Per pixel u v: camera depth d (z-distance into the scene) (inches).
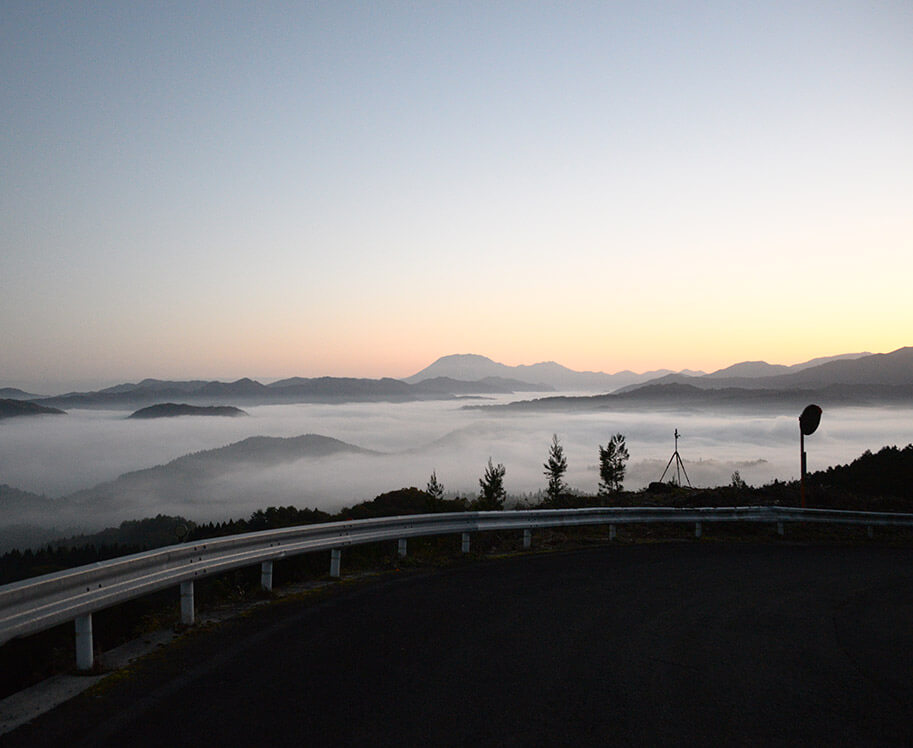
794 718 223.1
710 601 404.5
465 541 579.2
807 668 278.2
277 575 442.6
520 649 293.7
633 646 303.1
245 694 233.6
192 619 328.5
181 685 242.4
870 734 211.6
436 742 196.9
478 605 379.6
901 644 319.9
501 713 220.2
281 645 294.2
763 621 358.0
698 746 199.3
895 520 825.5
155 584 293.0
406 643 299.6
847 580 491.5
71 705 223.1
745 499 917.2
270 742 195.2
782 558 597.9
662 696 240.1
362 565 511.8
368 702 227.5
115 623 322.3
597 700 234.4
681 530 783.1
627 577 479.8
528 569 506.9
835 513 797.9
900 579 502.0
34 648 279.9
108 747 191.5
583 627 334.6
